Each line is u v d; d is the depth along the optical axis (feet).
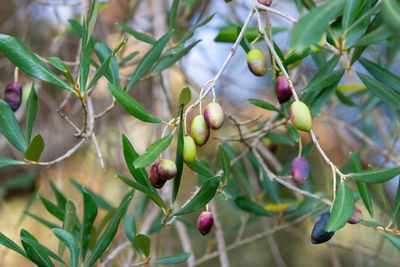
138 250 2.02
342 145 3.65
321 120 3.29
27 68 1.83
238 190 2.65
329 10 1.47
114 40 3.68
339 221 1.66
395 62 3.29
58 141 3.82
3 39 1.81
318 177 3.81
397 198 1.84
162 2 3.07
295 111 1.73
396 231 1.82
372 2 1.83
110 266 3.06
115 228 1.85
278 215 2.76
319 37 1.46
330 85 1.97
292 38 1.46
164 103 2.99
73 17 3.45
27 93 2.92
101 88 3.97
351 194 1.70
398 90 1.87
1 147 3.72
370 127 3.35
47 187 3.80
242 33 1.77
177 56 2.22
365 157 3.57
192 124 1.73
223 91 3.63
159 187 1.74
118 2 3.72
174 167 1.70
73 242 1.87
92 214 1.90
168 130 2.89
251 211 2.49
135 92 3.74
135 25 3.42
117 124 3.49
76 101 3.47
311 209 2.58
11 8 3.90
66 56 3.52
